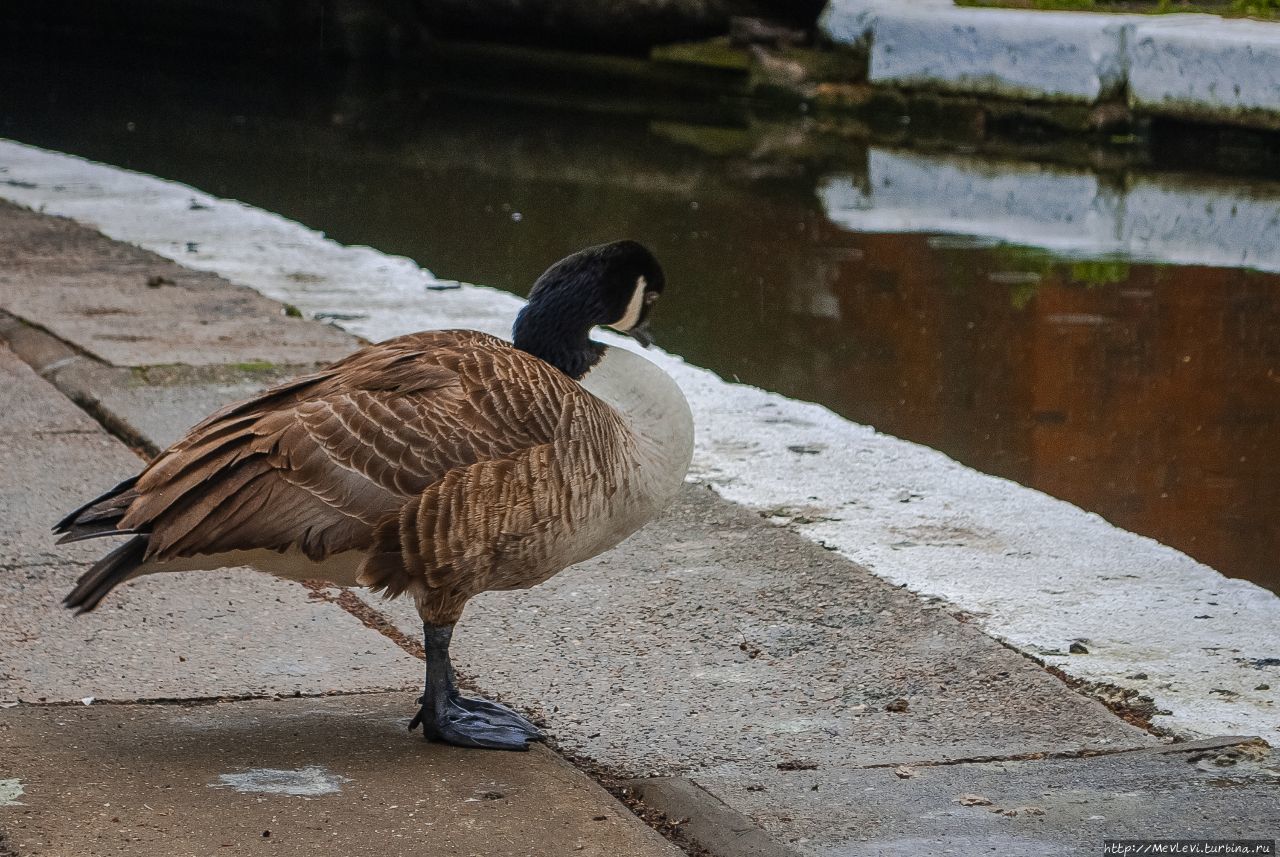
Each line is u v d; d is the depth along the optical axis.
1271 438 8.75
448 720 4.75
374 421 4.42
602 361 5.17
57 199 14.49
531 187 17.66
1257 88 19.44
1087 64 21.16
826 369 10.20
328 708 5.00
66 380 8.65
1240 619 5.79
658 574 6.22
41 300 10.44
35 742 4.61
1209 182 18.16
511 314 10.48
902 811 4.31
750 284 12.57
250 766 4.52
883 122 23.25
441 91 27.50
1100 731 4.88
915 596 5.98
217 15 32.28
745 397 8.73
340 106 25.39
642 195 17.08
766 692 5.20
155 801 4.26
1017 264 13.31
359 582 4.49
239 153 20.30
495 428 4.54
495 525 4.53
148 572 4.48
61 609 5.70
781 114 24.16
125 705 4.95
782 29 25.56
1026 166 19.39
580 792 4.41
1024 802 4.36
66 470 7.18
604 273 5.18
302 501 4.34
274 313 10.25
